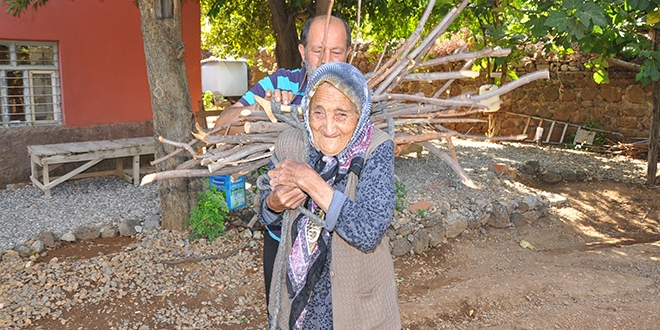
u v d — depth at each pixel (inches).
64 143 307.4
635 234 267.0
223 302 174.7
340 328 76.4
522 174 343.0
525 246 246.7
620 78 428.5
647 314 171.6
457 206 267.9
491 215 266.8
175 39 202.1
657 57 248.1
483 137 91.0
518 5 264.2
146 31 200.2
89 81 320.2
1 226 229.6
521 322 167.8
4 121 303.7
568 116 459.2
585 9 177.8
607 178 354.3
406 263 219.3
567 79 455.2
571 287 193.0
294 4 300.7
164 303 170.9
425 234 231.9
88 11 314.7
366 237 69.6
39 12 299.0
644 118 419.5
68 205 262.1
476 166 362.9
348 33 100.4
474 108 91.2
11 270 184.1
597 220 286.5
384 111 90.0
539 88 470.0
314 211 78.4
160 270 189.6
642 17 252.2
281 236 79.7
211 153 88.0
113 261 192.1
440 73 89.6
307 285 77.5
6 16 289.4
